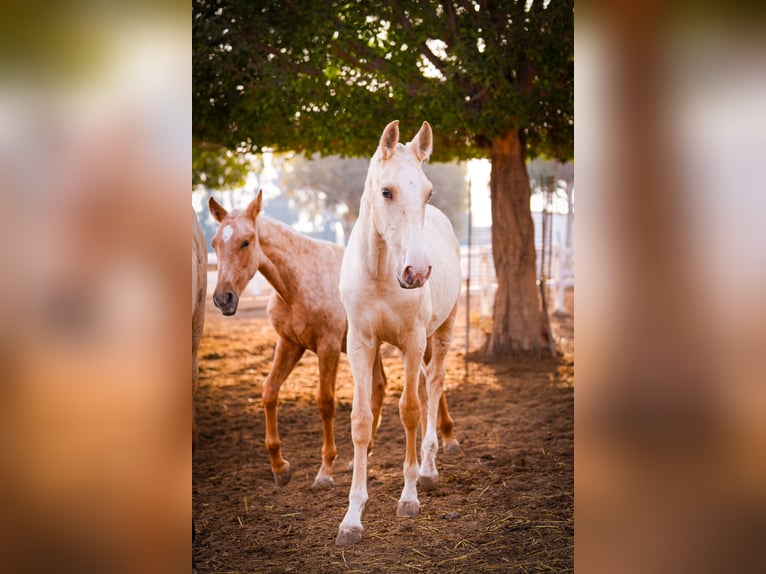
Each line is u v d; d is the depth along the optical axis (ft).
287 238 14.92
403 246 10.89
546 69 23.95
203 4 23.39
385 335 12.87
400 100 24.30
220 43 23.30
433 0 23.93
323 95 24.52
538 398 22.44
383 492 14.46
